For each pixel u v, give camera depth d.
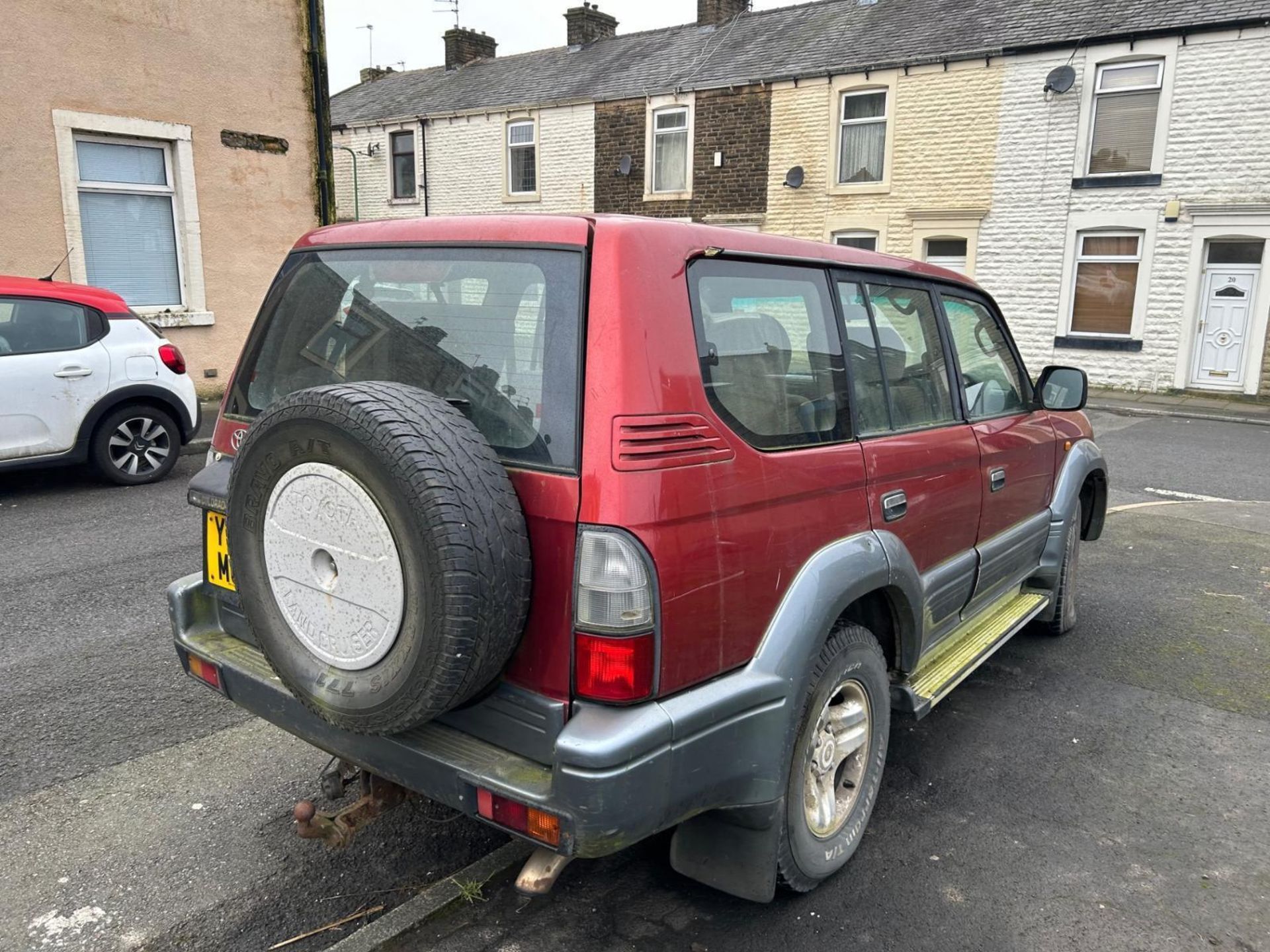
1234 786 3.46
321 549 2.13
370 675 2.09
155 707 3.85
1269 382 15.02
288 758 3.48
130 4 10.42
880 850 3.01
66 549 6.02
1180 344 15.57
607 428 2.03
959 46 16.89
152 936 2.54
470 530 1.91
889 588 2.87
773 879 2.50
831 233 18.78
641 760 2.02
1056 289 16.58
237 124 11.60
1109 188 15.77
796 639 2.39
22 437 7.12
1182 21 14.80
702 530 2.15
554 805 2.00
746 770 2.31
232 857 2.89
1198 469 10.02
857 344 2.93
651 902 2.72
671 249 2.25
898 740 3.80
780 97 18.80
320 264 2.78
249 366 2.93
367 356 2.55
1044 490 4.42
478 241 2.37
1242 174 14.65
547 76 23.61
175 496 7.56
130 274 11.05
